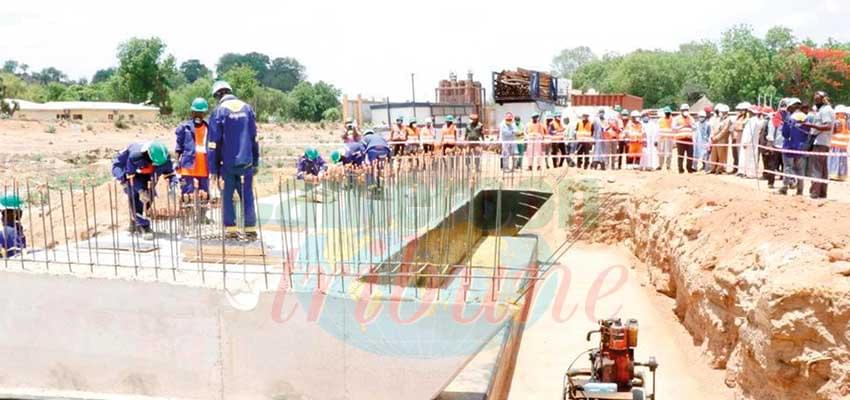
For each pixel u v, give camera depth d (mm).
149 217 14352
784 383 9625
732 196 15633
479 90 36375
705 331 13477
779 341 9648
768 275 10375
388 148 19109
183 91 121625
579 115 30328
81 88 131500
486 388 10617
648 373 12836
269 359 10023
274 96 117688
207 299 10086
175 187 14445
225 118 11531
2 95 107312
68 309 10445
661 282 17234
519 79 35875
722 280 12422
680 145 24891
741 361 11266
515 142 25672
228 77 115188
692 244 15031
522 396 12141
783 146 18250
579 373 10000
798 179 17375
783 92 78250
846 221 11516
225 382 10180
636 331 9383
